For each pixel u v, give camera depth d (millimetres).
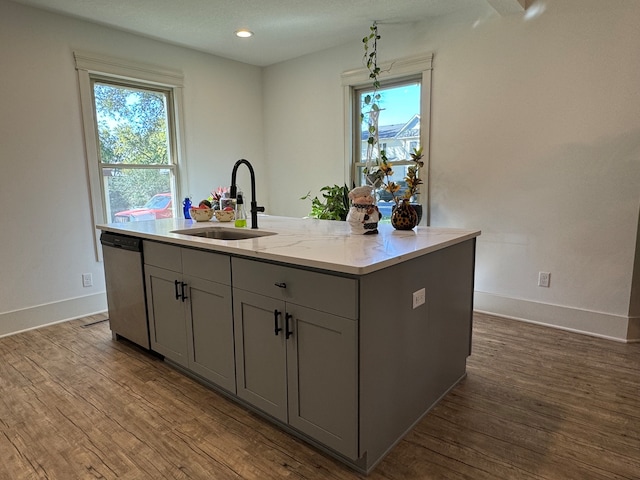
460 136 3363
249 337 1920
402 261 1637
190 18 3307
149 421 1960
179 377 2398
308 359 1672
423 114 3549
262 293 1810
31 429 1903
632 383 2234
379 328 1589
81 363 2590
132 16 3246
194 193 4258
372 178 3717
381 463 1658
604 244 2811
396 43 3629
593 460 1640
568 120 2846
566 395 2127
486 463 1641
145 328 2613
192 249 2152
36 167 3156
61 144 3275
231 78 4500
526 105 3008
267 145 4906
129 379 2375
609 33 2627
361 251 1705
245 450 1747
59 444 1795
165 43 3885
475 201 3354
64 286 3383
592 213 2832
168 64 3926
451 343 2172
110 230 2752
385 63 3711
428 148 3555
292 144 4637
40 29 3096
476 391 2188
